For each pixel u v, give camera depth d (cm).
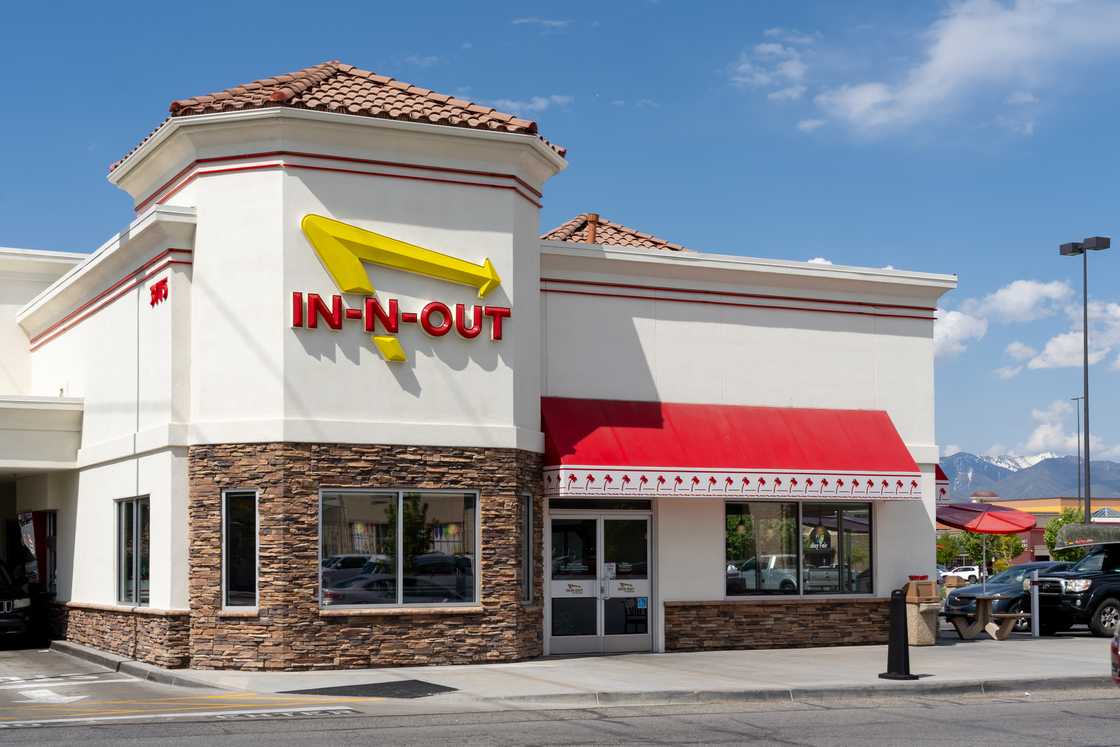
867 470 2317
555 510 2191
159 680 1862
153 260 2066
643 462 2141
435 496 1980
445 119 1970
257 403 1902
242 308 1919
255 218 1923
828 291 2453
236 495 1919
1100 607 2727
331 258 1919
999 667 1984
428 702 1598
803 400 2403
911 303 2528
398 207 1967
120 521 2227
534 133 2028
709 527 2283
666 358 2300
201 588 1917
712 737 1333
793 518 2369
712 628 2256
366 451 1925
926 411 2514
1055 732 1387
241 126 1919
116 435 2227
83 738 1300
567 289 2234
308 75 2103
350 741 1277
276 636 1859
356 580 1920
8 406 2381
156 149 2041
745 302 2377
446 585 1975
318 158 1930
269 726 1391
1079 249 4106
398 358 1948
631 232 2644
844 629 2355
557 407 2170
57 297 2564
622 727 1405
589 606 2191
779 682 1759
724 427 2277
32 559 2711
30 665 2144
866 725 1439
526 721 1448
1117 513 3062
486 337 2022
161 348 2012
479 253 2017
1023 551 7862
